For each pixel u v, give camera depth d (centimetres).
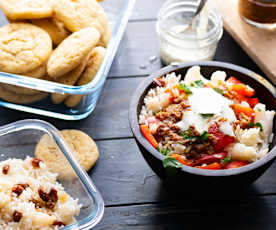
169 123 77
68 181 78
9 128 81
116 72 94
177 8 97
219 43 97
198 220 79
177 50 92
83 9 88
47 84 82
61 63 82
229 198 80
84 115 88
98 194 76
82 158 83
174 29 96
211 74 82
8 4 87
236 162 75
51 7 88
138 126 76
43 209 76
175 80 80
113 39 90
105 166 84
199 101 77
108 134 87
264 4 90
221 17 93
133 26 100
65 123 88
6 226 74
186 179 73
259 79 80
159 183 82
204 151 76
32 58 84
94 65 86
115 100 91
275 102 78
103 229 78
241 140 76
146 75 94
